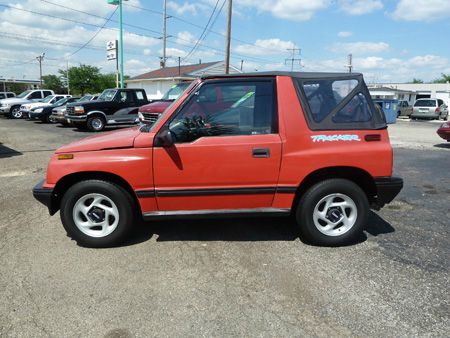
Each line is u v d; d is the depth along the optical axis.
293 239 4.21
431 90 59.62
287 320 2.77
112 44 23.50
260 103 3.83
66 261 3.70
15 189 6.34
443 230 4.46
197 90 3.83
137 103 16.08
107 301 3.03
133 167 3.73
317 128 3.80
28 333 2.65
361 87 3.90
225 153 3.74
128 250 3.94
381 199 3.90
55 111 17.73
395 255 3.79
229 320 2.78
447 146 11.89
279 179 3.82
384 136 3.86
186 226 4.60
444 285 3.21
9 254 3.86
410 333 2.62
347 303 2.96
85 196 3.87
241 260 3.70
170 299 3.05
